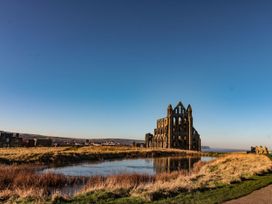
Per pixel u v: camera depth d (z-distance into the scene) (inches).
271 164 1118.4
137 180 922.1
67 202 506.9
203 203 465.7
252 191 568.4
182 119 4350.4
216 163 1578.5
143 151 2962.6
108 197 544.4
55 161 1865.2
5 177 900.6
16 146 3619.6
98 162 2020.2
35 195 556.1
